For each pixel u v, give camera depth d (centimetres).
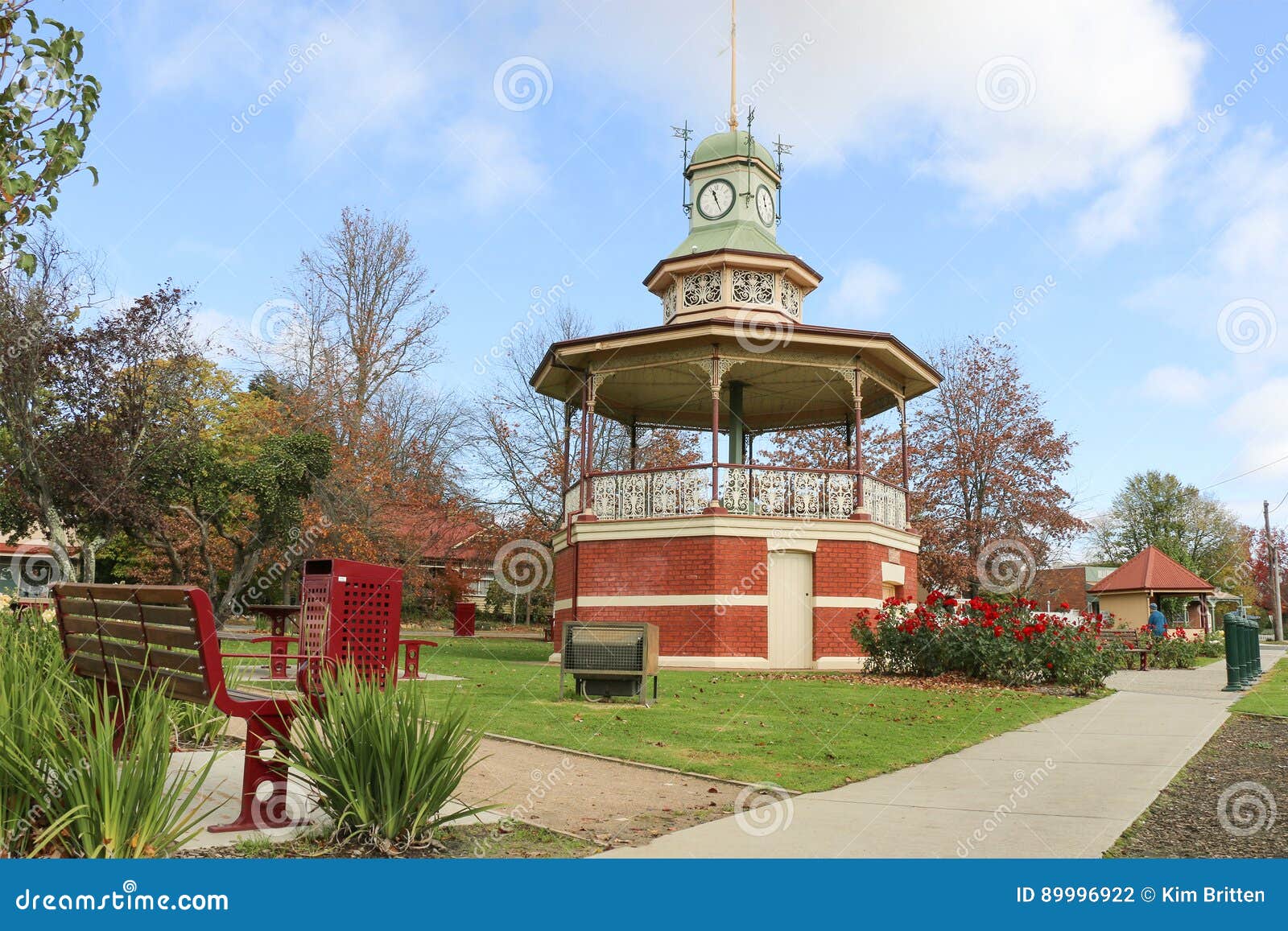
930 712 1052
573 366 1988
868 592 1838
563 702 1065
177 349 2272
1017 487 3175
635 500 1894
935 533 3166
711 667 1725
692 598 1764
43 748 409
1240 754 778
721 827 506
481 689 1166
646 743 791
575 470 3156
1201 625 4222
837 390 2211
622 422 2452
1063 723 998
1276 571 4900
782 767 695
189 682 473
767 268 2027
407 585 3322
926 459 3278
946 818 532
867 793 606
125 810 387
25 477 2108
